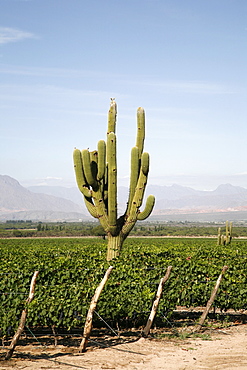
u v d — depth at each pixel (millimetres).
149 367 8141
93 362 8391
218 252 21406
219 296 12734
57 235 94000
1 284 9891
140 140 14469
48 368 7977
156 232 103938
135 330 11484
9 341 9984
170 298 11938
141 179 14180
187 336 10711
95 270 11781
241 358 8781
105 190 14328
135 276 11523
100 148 13641
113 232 14023
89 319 9125
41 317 9695
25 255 23750
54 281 11055
